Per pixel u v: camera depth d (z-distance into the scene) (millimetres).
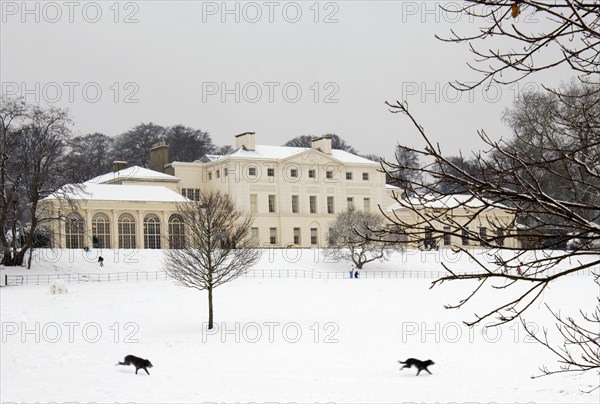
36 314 47344
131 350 35531
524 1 5551
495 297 55375
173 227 88625
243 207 96688
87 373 29391
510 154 6461
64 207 73688
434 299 54625
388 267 80625
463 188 6773
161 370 29703
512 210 6145
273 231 99562
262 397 23188
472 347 33094
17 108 65562
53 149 66938
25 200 80938
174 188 99250
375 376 27062
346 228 76562
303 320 44188
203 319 45625
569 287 60562
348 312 47656
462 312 46500
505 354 30891
